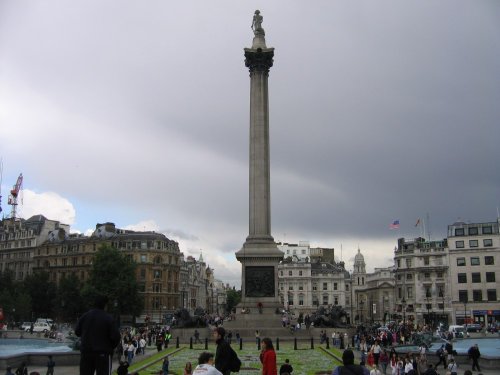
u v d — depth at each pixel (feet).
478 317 461.78
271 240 295.69
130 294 426.51
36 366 161.99
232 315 289.94
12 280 529.86
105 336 45.42
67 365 164.25
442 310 480.64
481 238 473.67
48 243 616.39
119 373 76.79
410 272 508.12
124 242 573.33
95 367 44.68
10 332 351.05
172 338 253.85
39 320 450.30
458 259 480.23
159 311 565.53
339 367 45.88
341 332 250.98
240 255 288.30
